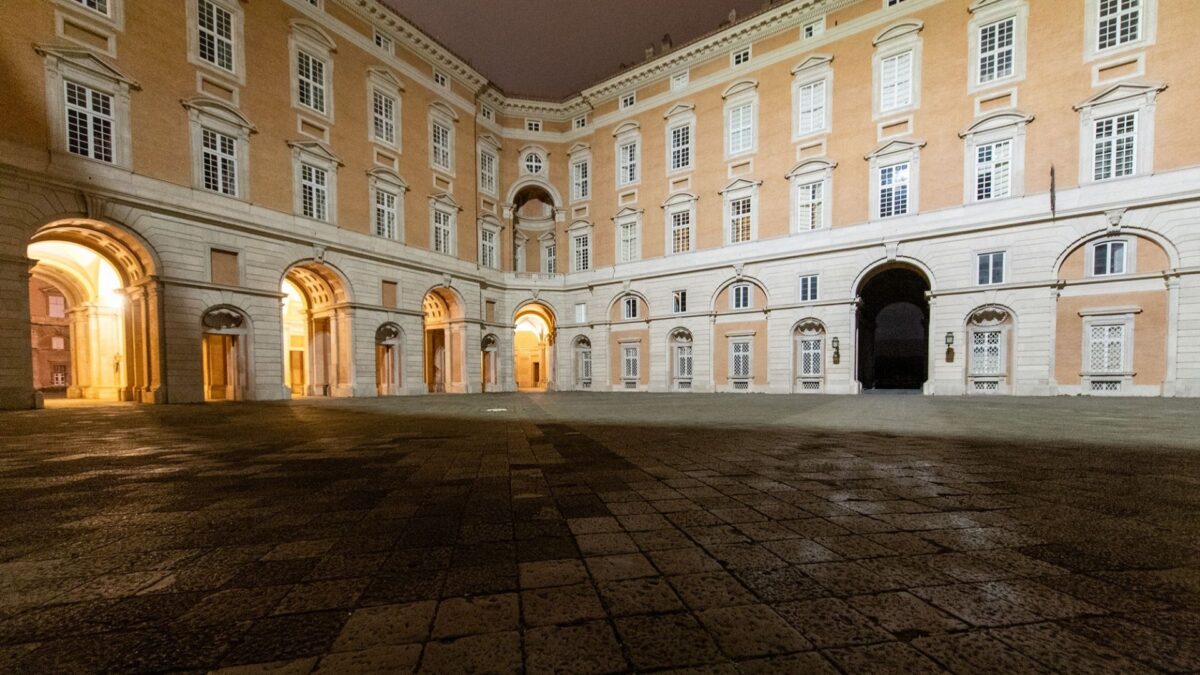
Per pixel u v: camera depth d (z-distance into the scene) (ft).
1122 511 12.50
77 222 55.62
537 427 33.88
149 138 60.54
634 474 17.39
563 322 116.57
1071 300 66.23
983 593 7.82
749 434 29.07
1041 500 13.65
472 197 107.04
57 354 131.64
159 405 59.41
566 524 11.62
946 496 14.08
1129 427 31.76
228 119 67.62
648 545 10.14
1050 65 67.21
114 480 17.10
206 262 65.46
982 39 72.13
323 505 13.52
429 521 11.93
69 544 10.48
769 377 88.28
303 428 34.45
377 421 39.42
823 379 83.51
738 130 93.61
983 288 70.79
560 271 117.60
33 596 7.96
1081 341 65.46
